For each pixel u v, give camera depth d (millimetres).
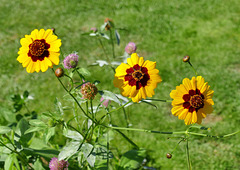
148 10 7184
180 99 1827
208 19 6727
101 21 6738
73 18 6895
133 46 2658
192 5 7367
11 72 4988
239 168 3314
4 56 5398
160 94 4363
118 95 2219
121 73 1858
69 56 1911
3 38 6062
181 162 3361
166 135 3691
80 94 1965
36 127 1925
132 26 6422
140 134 3693
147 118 3971
